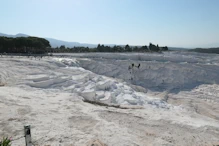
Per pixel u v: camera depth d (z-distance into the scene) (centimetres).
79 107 911
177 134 669
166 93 2597
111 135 605
